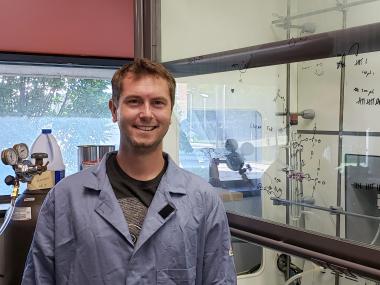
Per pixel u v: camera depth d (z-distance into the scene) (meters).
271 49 1.32
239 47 1.67
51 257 1.14
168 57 1.63
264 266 1.96
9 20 2.24
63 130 2.50
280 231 1.18
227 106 1.79
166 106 1.15
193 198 1.18
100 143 2.59
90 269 1.08
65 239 1.12
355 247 0.97
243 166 1.78
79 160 2.13
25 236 1.59
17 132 2.40
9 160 1.59
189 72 1.63
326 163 1.76
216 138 1.78
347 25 1.58
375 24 1.05
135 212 1.13
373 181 1.55
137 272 1.07
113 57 2.48
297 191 1.82
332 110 1.75
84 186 1.15
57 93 2.46
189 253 1.13
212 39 1.72
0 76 2.33
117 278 1.07
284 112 1.91
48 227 1.16
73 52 2.39
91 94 2.54
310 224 1.43
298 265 1.89
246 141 1.82
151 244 1.09
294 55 1.26
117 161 1.22
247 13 1.76
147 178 1.19
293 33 1.77
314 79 1.84
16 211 1.61
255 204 1.66
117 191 1.16
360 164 1.61
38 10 2.30
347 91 1.68
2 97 2.35
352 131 1.66
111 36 2.46
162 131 1.15
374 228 1.33
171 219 1.13
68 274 1.11
